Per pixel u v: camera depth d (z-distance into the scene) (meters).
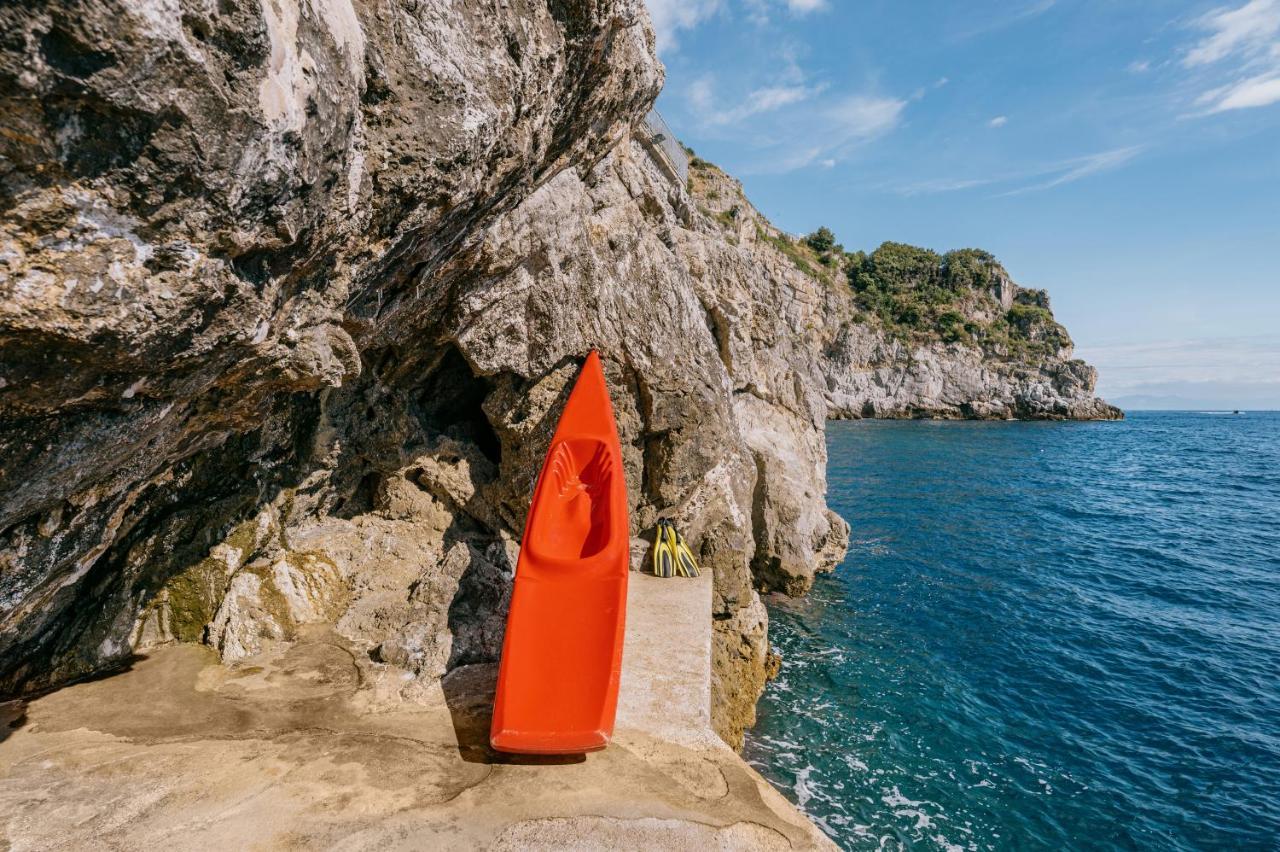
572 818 4.34
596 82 6.17
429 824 4.15
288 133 2.79
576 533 6.97
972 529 24.55
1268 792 9.20
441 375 9.07
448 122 4.25
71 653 5.57
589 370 8.54
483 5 4.39
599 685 5.25
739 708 10.23
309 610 6.93
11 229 2.16
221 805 4.14
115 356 2.78
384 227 4.48
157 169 2.38
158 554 6.21
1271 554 21.38
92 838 3.75
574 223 8.04
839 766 9.68
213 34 2.28
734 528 10.94
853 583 17.78
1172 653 13.66
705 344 10.86
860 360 86.56
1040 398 87.06
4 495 3.11
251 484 7.02
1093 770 9.69
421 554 8.33
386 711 5.45
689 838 4.28
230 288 3.07
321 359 4.57
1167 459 50.53
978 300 103.12
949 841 8.23
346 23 3.20
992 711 11.30
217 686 5.61
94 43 1.95
